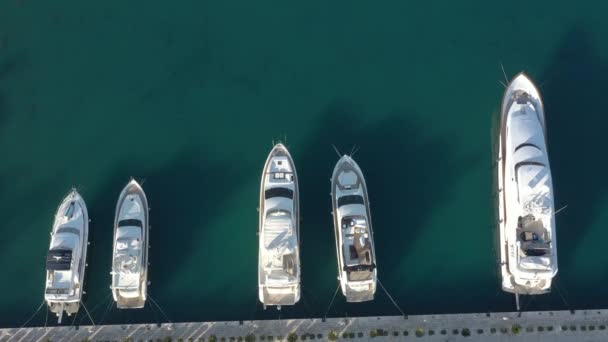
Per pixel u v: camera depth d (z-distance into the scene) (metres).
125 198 30.02
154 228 30.70
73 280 28.78
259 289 28.97
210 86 32.47
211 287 30.11
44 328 29.41
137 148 31.80
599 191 30.62
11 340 29.28
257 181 31.34
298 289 28.75
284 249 28.12
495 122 31.45
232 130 31.95
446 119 31.72
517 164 28.80
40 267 30.44
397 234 30.42
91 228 30.56
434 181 31.00
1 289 30.09
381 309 29.56
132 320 29.62
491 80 32.06
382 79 32.31
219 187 31.30
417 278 29.91
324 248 30.20
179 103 32.28
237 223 30.89
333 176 30.05
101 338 29.30
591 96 31.64
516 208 28.52
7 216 30.97
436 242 30.31
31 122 32.00
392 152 31.38
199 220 30.92
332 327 29.27
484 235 30.34
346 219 28.69
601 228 30.20
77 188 31.20
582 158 31.00
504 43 32.44
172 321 29.64
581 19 32.50
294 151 31.41
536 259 27.80
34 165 31.53
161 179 31.34
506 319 29.02
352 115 31.91
